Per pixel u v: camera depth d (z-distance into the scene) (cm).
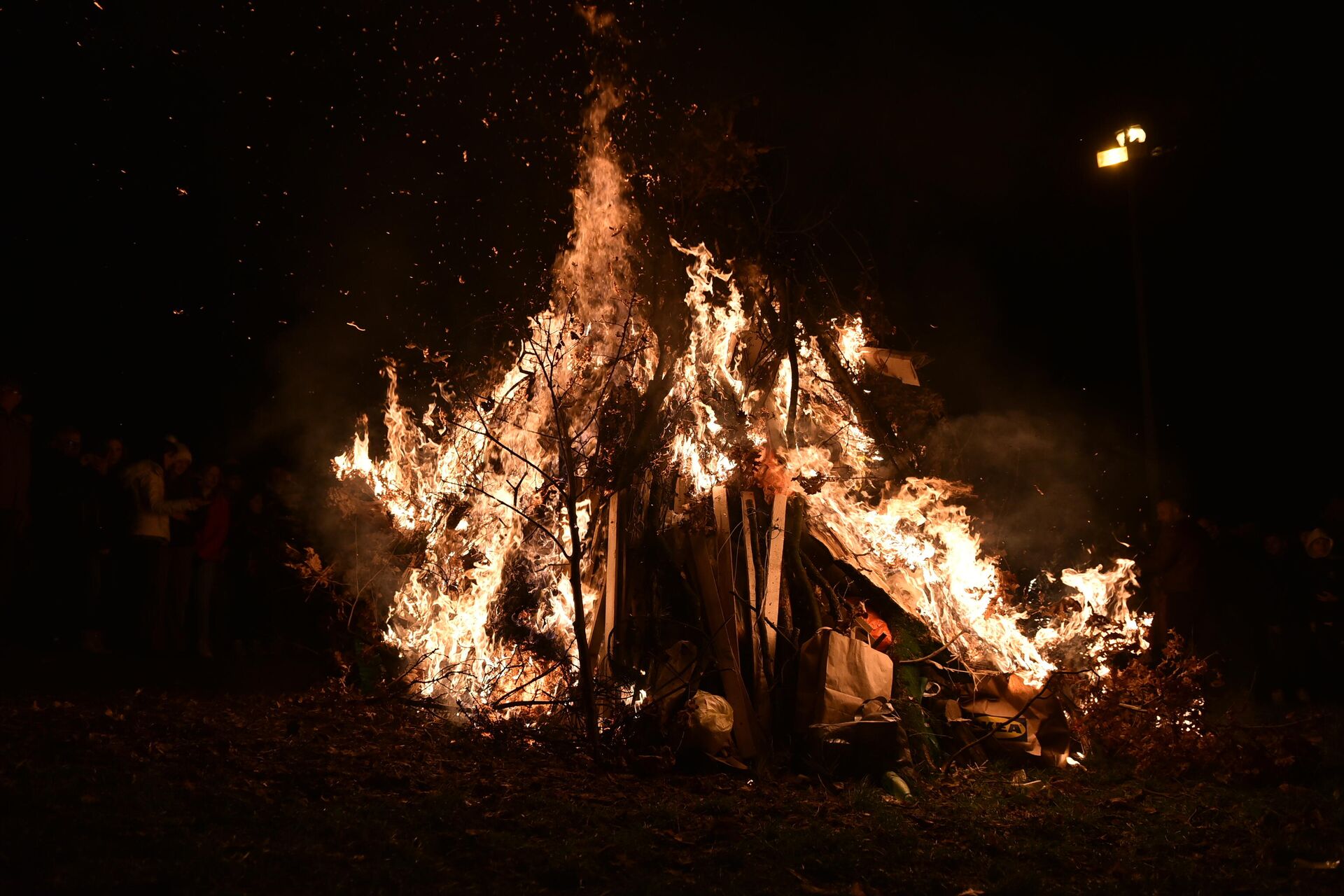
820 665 628
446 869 411
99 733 567
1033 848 476
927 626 688
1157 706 669
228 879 379
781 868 435
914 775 585
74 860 382
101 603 922
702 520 669
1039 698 662
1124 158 1585
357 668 795
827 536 704
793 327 735
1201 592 982
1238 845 495
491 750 622
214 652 1005
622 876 418
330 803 473
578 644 612
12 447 823
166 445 984
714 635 639
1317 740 679
